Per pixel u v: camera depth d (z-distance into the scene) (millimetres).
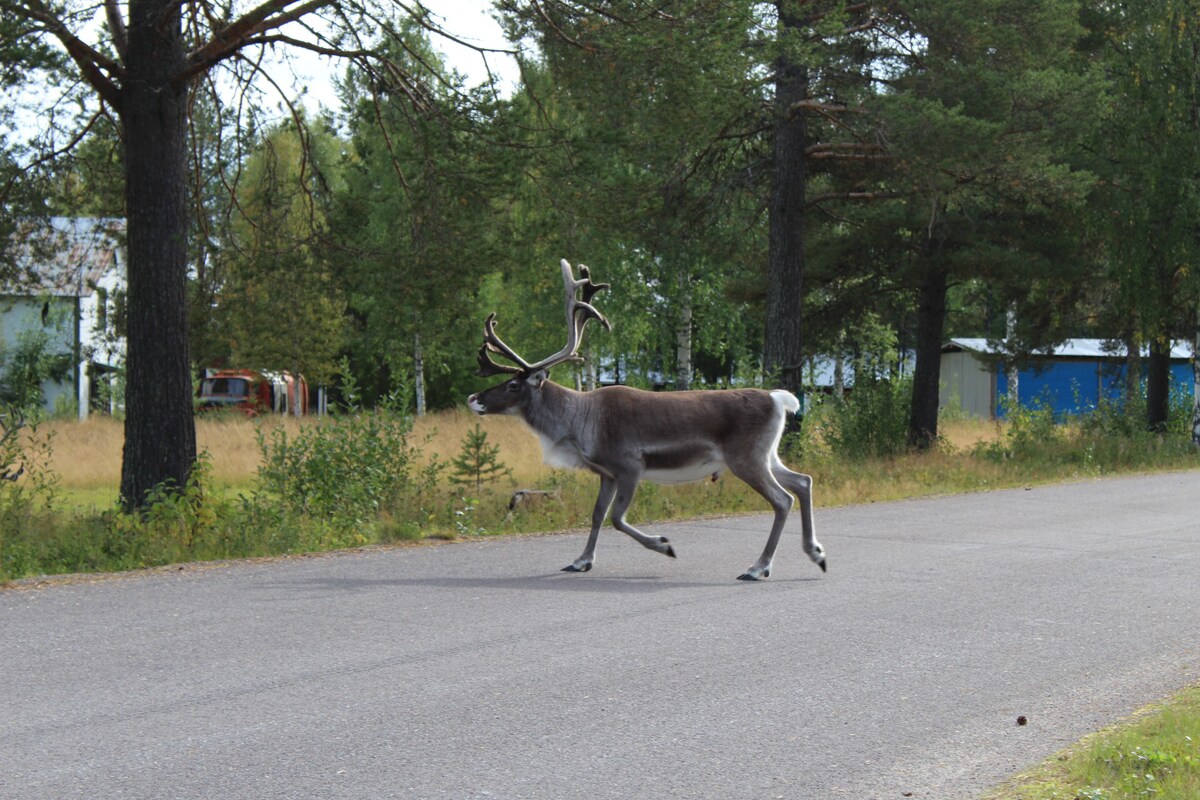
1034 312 34562
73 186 16297
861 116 23172
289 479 15977
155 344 15008
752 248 27547
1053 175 23375
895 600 10461
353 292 16328
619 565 12383
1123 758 5965
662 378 56875
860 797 5629
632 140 16328
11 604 9781
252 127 16531
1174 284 34312
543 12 15391
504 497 17406
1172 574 11977
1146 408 37500
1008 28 23188
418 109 15906
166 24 14922
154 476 14930
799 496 11914
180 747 6203
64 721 6613
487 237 16281
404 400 17375
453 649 8383
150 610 9586
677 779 5828
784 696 7309
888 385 28500
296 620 9258
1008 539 14547
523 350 47500
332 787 5648
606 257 18375
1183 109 31750
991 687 7621
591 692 7320
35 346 39688
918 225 27156
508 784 5723
